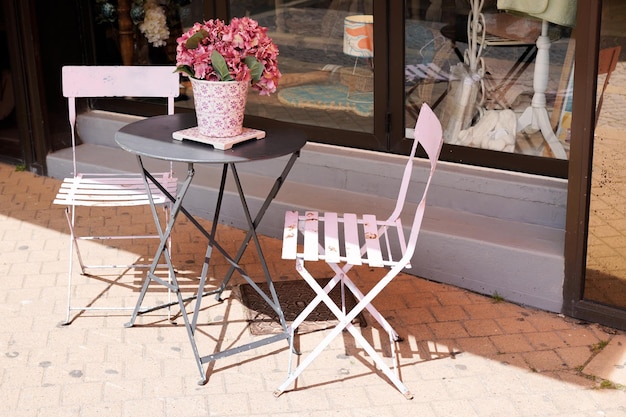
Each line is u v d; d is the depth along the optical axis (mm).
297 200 5344
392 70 5301
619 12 3906
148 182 4398
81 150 6570
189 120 4348
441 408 3709
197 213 5730
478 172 5047
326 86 5598
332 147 5629
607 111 4035
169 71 4559
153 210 4133
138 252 5207
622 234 4164
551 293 4461
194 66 3838
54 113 6496
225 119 3914
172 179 4621
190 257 5137
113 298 4629
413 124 5352
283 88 5785
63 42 6457
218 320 4414
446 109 5215
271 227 5406
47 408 3684
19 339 4211
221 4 5906
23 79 6387
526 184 4816
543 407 3715
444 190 5117
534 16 4785
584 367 4004
